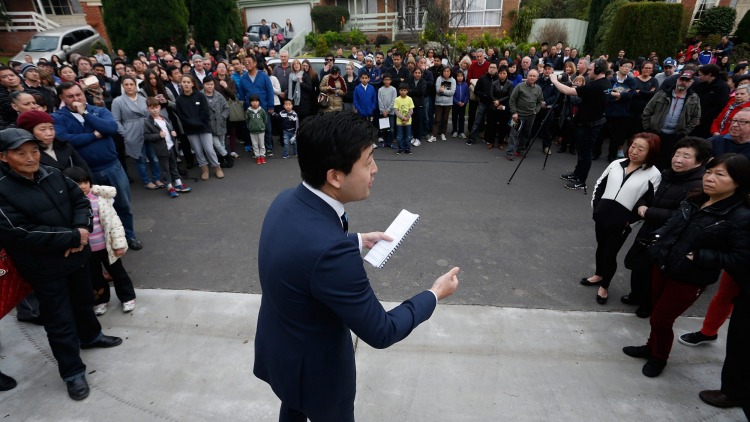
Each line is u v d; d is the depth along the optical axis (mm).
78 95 3914
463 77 8570
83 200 2525
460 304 3406
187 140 6754
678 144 2887
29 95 3650
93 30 15711
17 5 20703
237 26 18578
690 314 3324
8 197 2127
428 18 14984
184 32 15016
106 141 4090
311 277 1180
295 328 1311
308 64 8055
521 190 6051
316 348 1349
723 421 2352
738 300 2219
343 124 1197
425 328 3102
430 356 2834
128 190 4297
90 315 2770
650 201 3049
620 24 13172
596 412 2418
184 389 2572
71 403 2465
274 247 1256
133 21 14219
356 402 2469
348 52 18594
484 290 3611
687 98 5695
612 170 3246
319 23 21500
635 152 3012
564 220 5051
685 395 2539
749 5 18438
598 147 7578
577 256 4219
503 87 7840
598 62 5535
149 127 5520
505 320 3209
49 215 2273
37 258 2229
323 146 1188
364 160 1231
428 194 5871
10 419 2355
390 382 2619
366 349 2889
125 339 2994
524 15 18188
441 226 4863
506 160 7523
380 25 21844
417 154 7918
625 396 2529
